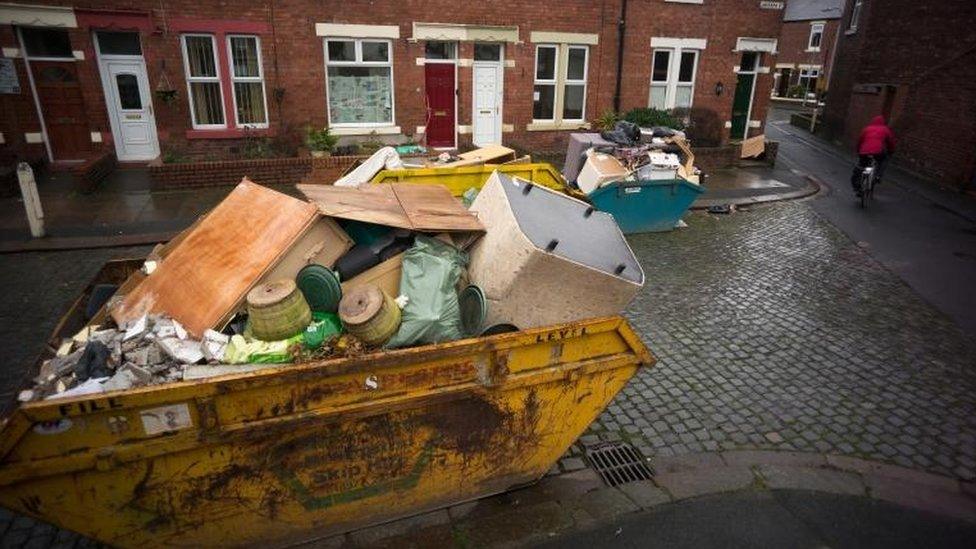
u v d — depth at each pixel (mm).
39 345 6074
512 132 16156
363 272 3969
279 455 3213
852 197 14312
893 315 7625
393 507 3752
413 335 3605
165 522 3141
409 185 5219
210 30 12797
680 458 4746
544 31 15469
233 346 3332
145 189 11992
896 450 4953
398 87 14602
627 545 3844
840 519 4152
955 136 15469
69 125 13000
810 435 5105
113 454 2828
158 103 13008
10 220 9914
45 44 12414
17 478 2711
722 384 5852
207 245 4059
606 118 16391
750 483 4484
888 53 19688
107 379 3074
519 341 3496
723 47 17484
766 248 10242
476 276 4117
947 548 3934
